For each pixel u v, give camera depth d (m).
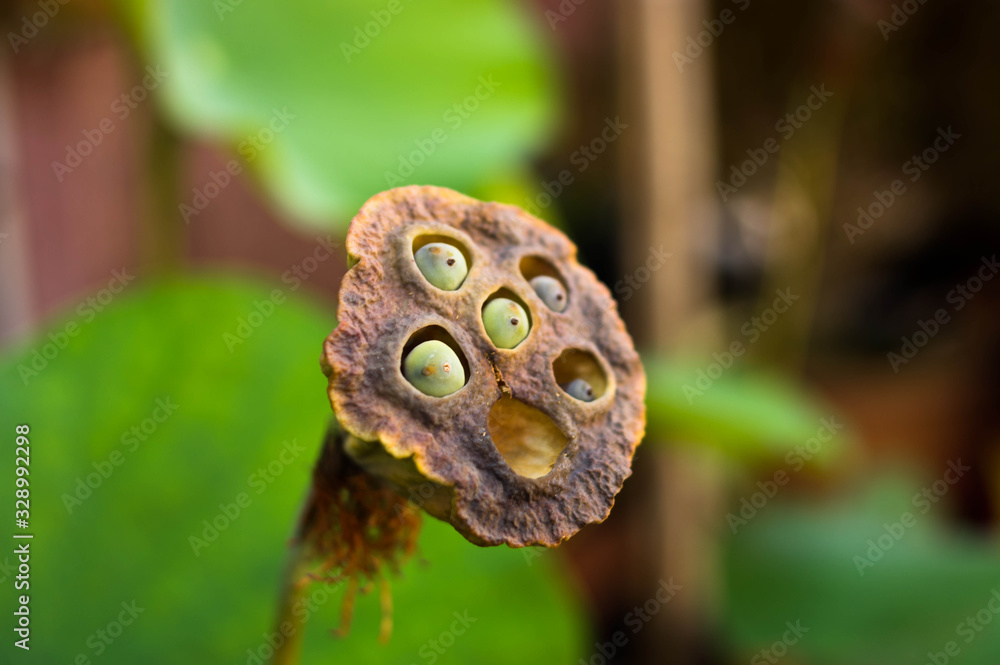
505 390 0.38
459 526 0.37
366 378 0.37
